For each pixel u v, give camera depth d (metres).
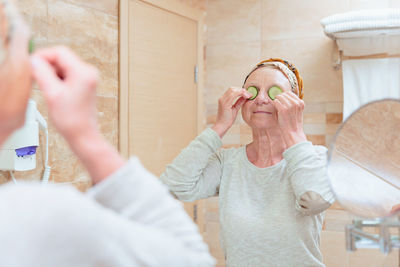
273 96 1.23
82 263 0.34
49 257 0.34
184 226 0.41
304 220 1.13
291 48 2.50
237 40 2.64
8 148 1.38
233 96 1.27
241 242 1.16
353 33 2.08
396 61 2.06
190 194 1.27
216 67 2.69
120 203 0.40
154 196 0.41
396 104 0.68
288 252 1.12
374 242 0.56
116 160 0.41
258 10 2.58
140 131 2.13
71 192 0.37
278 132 1.23
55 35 1.64
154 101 2.23
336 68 2.34
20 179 1.51
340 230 2.30
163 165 2.31
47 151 1.53
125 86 2.02
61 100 0.39
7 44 0.36
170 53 2.36
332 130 2.39
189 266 0.39
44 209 0.35
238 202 1.20
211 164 1.32
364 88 2.11
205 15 2.71
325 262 2.32
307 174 1.05
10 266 0.33
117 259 0.35
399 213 0.56
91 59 1.83
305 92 2.45
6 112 0.37
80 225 0.34
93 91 0.40
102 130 1.89
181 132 2.46
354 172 0.66
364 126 0.68
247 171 1.23
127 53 2.03
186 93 2.50
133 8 2.07
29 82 0.38
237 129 2.63
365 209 0.64
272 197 1.17
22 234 0.34
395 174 0.69
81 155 0.40
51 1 1.62
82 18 1.77
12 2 0.38
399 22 1.97
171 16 2.36
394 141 0.70
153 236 0.38
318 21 2.44
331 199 1.05
